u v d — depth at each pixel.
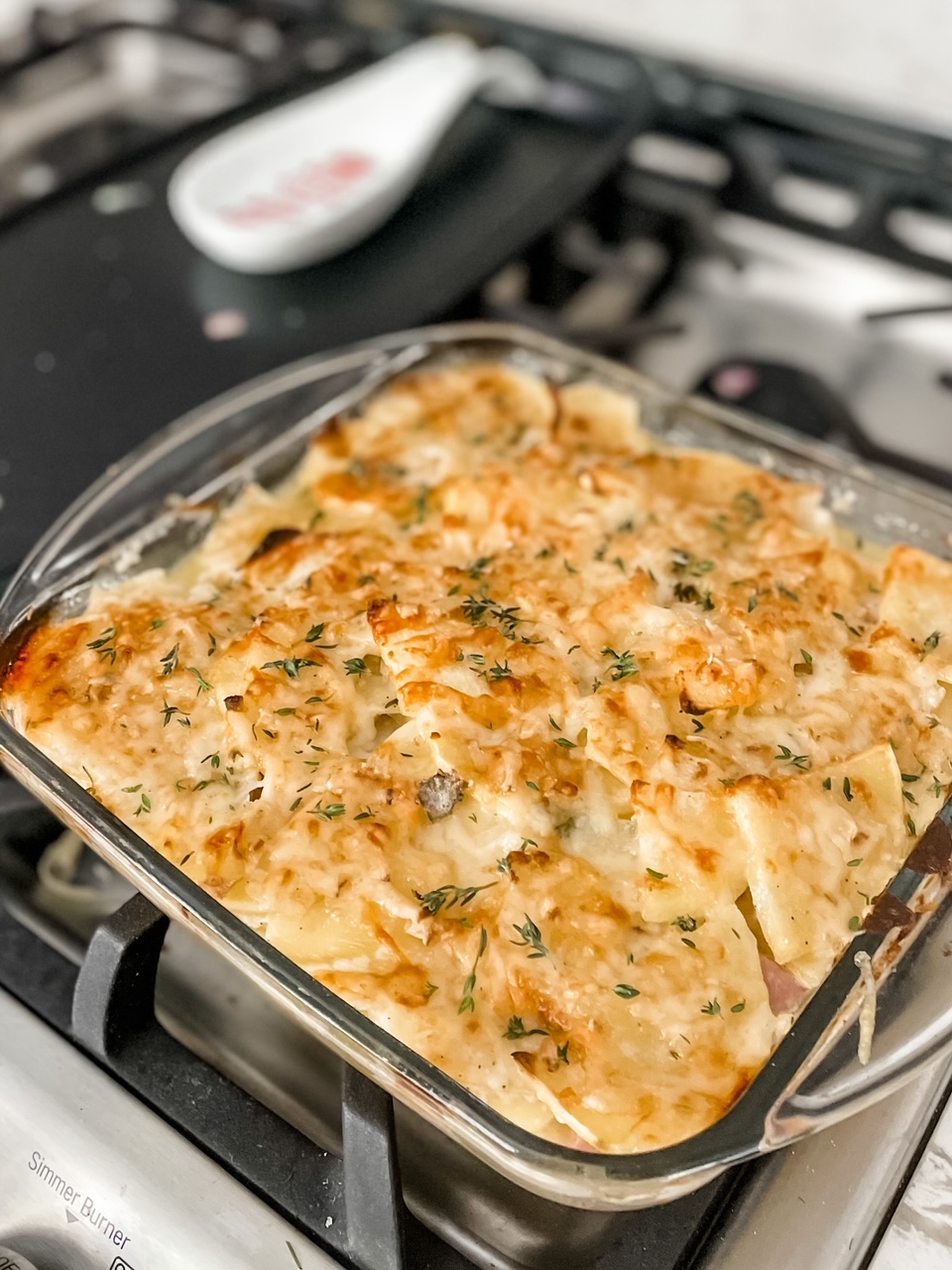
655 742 0.31
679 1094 0.26
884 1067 0.26
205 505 0.39
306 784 0.31
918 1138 0.29
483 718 0.32
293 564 0.37
